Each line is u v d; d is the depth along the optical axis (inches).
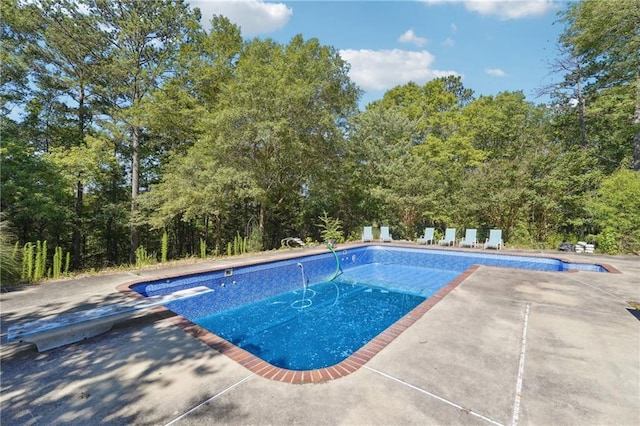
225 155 492.7
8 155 374.9
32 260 261.7
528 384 102.2
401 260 496.1
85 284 242.2
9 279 240.4
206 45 603.2
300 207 741.3
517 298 200.8
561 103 635.5
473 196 541.3
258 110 468.8
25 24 464.8
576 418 85.2
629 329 149.5
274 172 567.8
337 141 559.5
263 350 194.5
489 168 543.8
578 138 641.0
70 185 454.0
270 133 469.4
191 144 599.2
